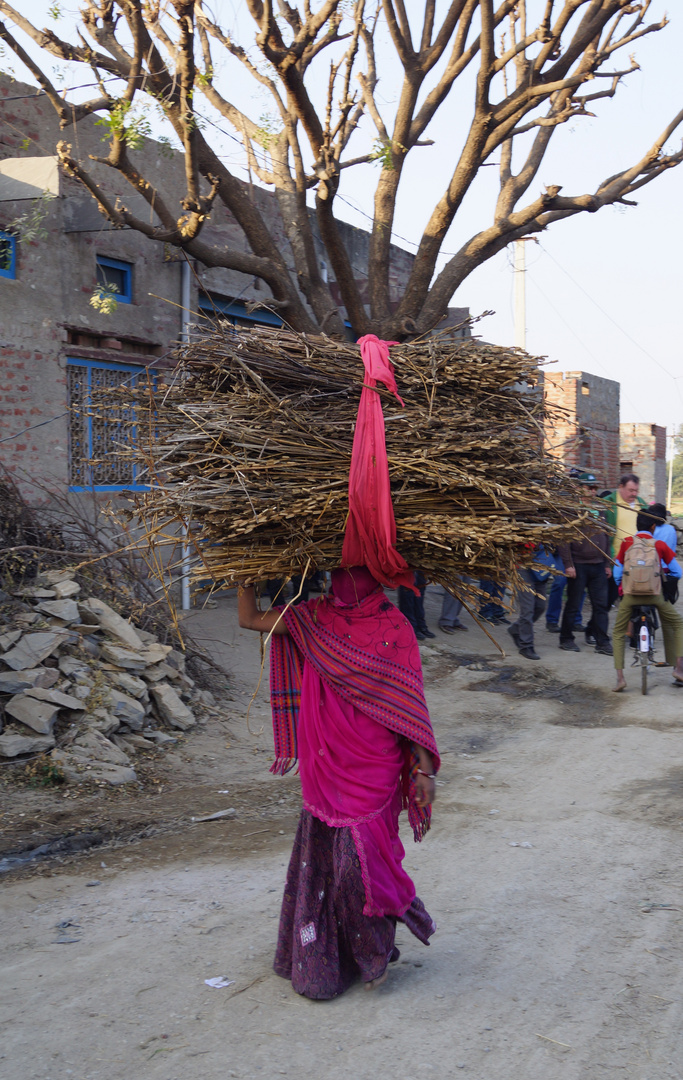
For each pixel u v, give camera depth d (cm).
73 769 513
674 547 821
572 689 816
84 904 371
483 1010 291
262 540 295
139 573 723
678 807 503
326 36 812
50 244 789
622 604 800
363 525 282
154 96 718
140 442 325
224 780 541
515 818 487
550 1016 288
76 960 322
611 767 584
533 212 910
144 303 903
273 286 877
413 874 409
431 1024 282
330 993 295
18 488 753
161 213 775
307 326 900
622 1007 294
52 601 618
